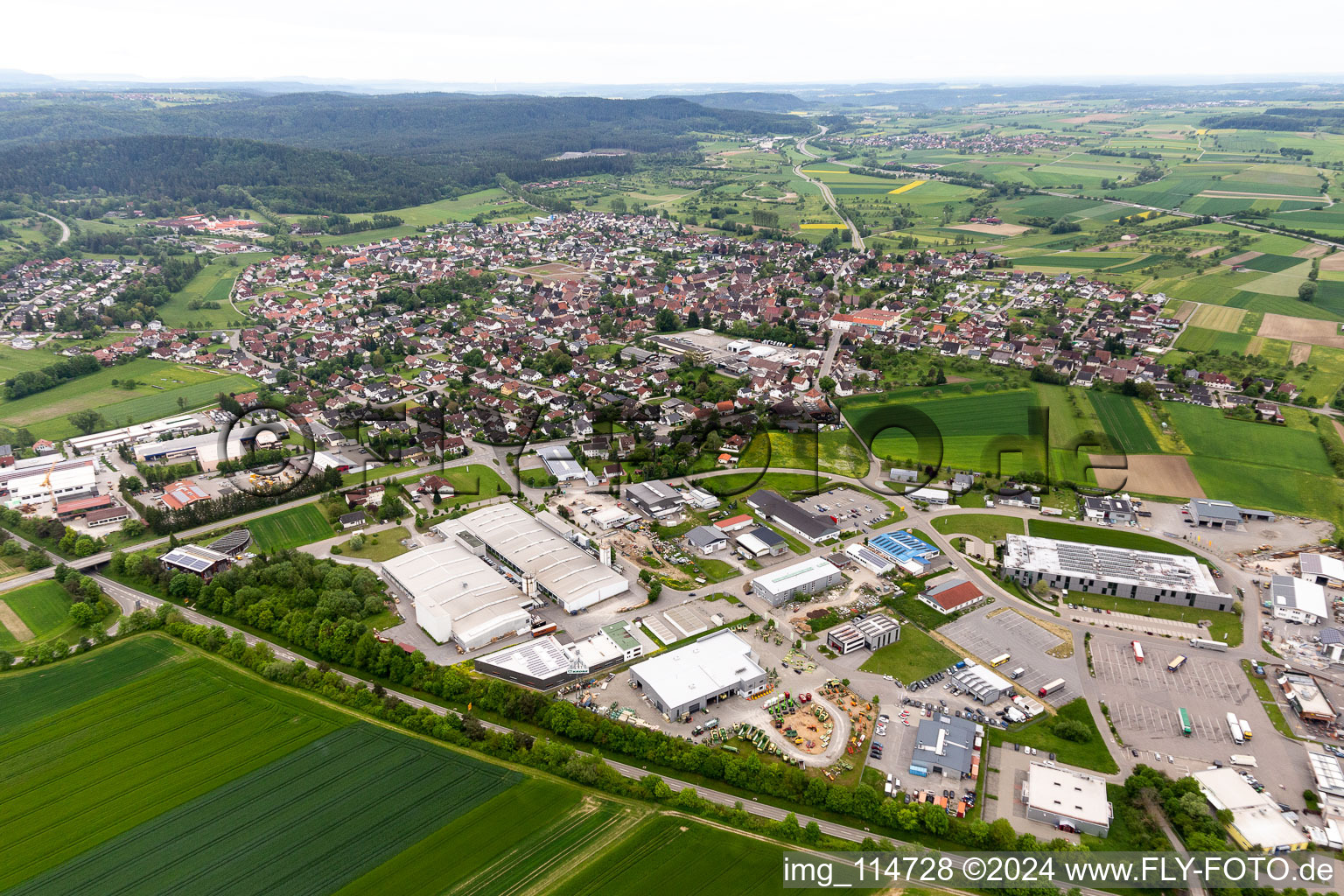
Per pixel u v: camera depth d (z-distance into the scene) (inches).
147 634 6747.1
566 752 5251.0
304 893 4284.0
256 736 5506.9
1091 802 4940.9
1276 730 5693.9
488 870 4429.1
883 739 5595.5
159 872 4429.1
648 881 4367.6
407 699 5974.4
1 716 5728.3
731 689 6023.6
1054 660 6520.7
